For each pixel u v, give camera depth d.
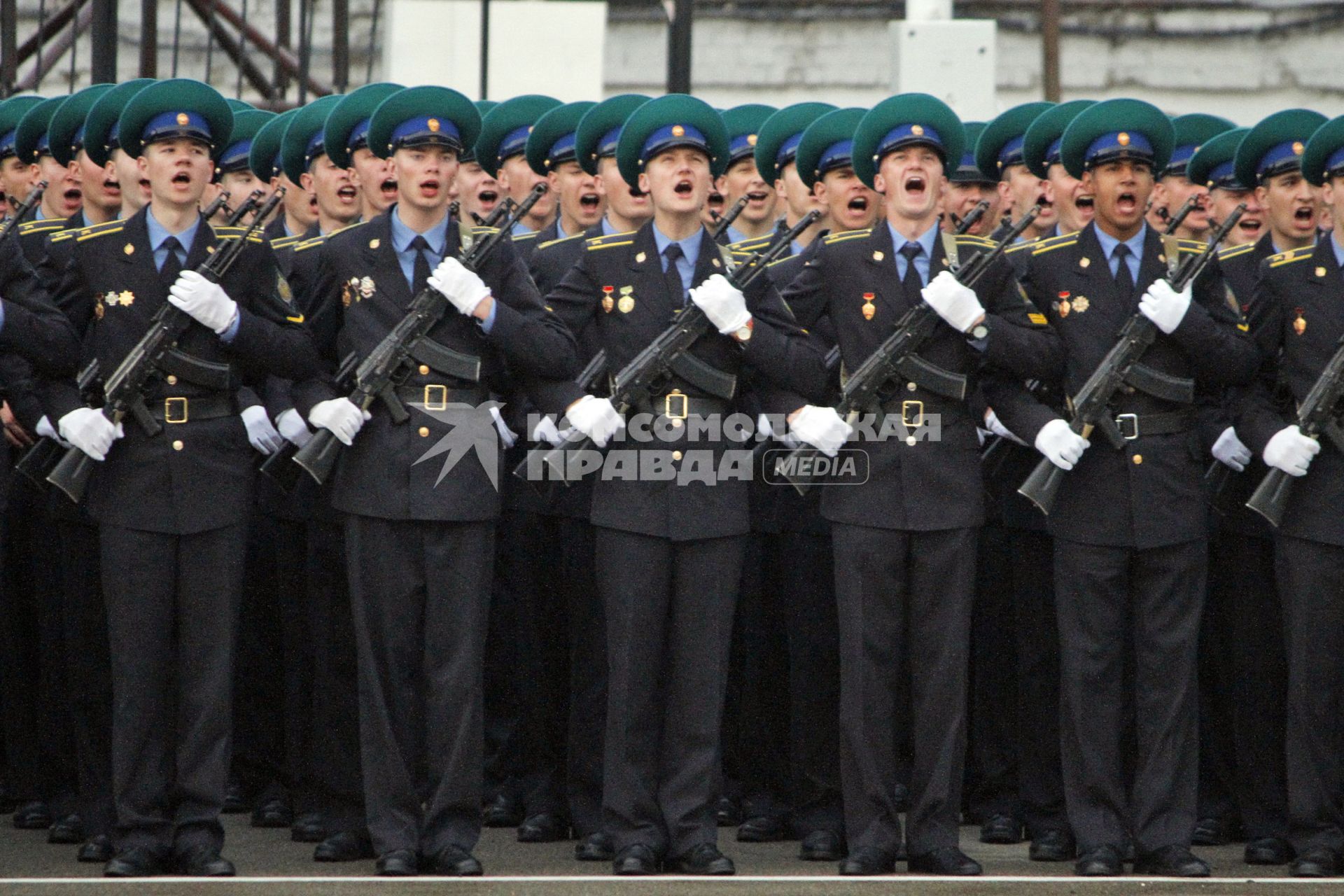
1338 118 25.50
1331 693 25.14
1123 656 25.72
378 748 24.66
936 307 24.36
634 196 27.02
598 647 27.06
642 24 69.25
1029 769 27.22
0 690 29.12
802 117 29.03
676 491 24.55
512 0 44.09
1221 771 28.14
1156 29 69.38
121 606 24.41
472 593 24.69
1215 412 27.11
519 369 25.03
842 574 24.92
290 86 47.69
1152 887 23.69
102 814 26.56
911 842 24.92
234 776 30.31
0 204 29.84
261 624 29.34
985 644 28.52
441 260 25.14
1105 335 25.23
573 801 27.19
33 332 24.39
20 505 28.45
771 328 24.84
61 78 48.91
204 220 24.92
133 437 24.44
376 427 24.66
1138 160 25.38
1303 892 23.61
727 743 29.39
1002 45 69.56
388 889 23.03
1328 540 24.89
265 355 24.50
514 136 31.05
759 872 25.17
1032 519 27.17
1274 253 28.08
